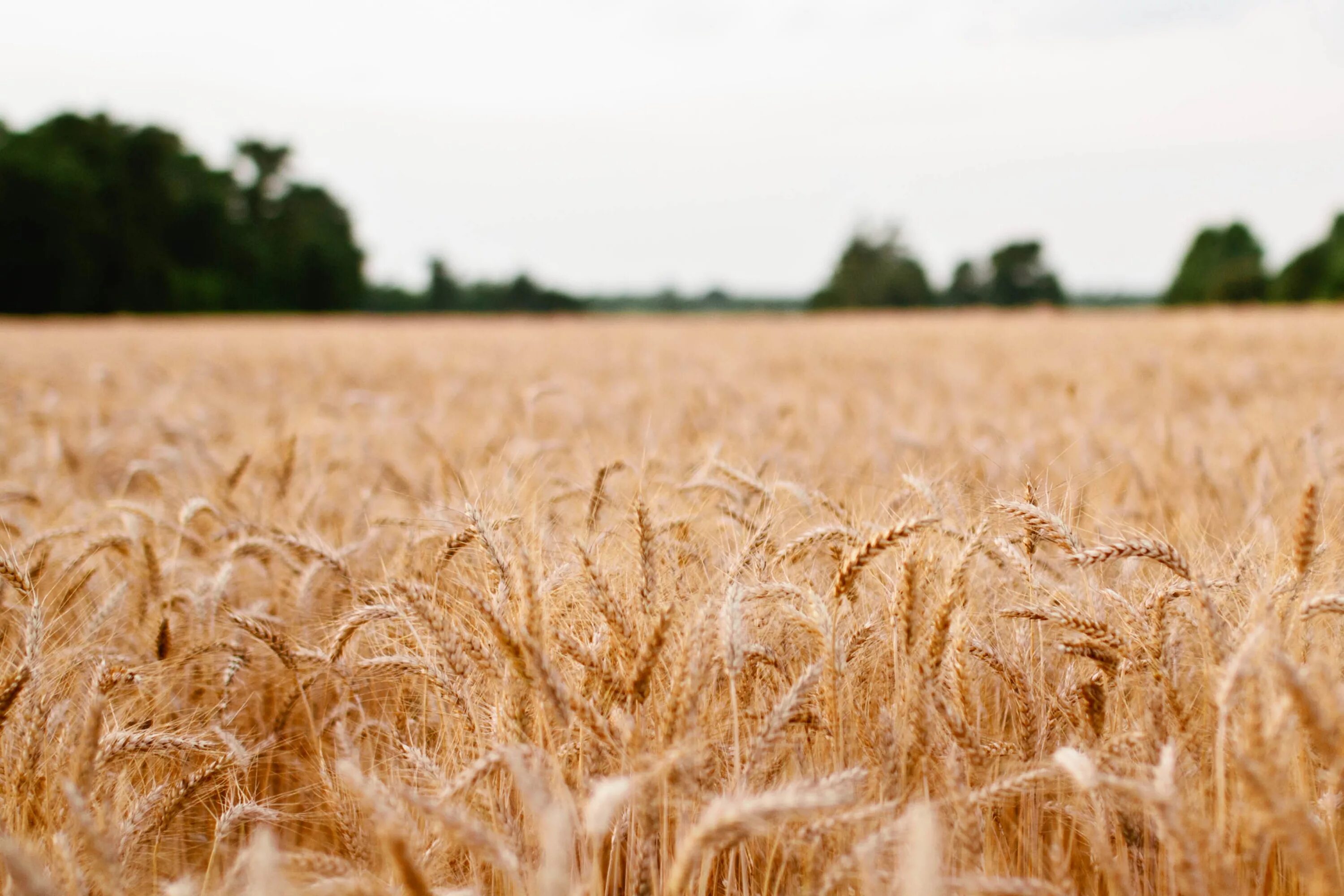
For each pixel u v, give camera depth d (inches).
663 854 70.7
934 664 74.4
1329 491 145.5
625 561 97.0
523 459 168.1
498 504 118.0
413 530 127.0
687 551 101.3
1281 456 177.9
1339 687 70.7
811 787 66.5
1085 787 57.0
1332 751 57.9
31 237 2527.1
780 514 105.8
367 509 149.6
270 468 182.7
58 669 95.8
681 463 174.4
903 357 663.8
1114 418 286.2
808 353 710.5
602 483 127.4
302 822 95.8
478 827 58.8
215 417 315.6
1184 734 74.6
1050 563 102.7
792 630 91.2
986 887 60.9
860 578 97.4
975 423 259.8
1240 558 93.2
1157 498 150.5
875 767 76.7
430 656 89.9
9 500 152.1
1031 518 83.3
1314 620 83.4
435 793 81.7
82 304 2657.5
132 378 484.1
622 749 70.2
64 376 533.3
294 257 3309.5
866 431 251.9
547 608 87.9
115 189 2829.7
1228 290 2984.7
